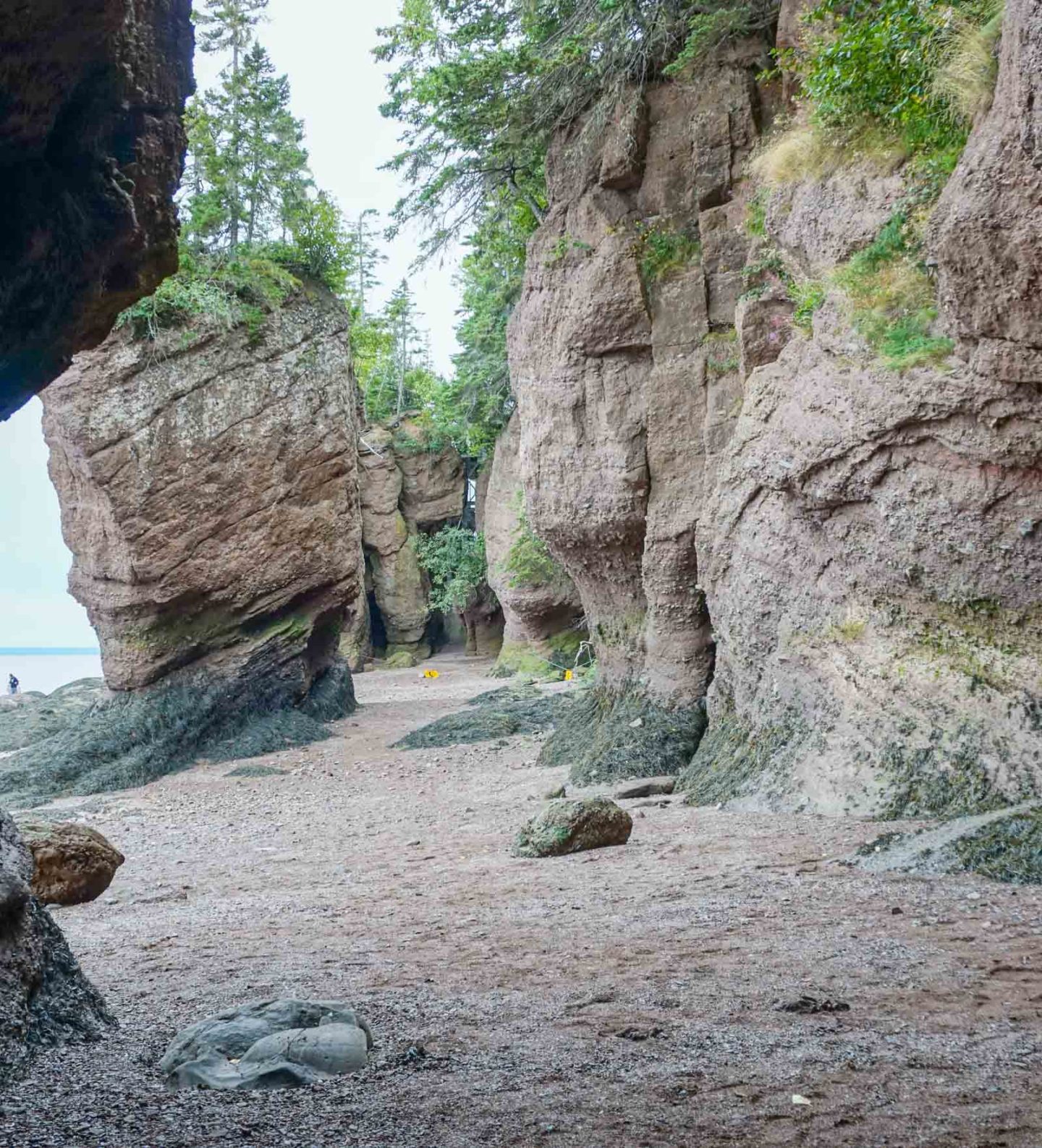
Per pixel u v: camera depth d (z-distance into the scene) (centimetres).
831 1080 333
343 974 544
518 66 1755
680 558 1562
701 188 1580
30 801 1872
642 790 1321
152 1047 400
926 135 1038
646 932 604
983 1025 398
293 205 2692
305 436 2497
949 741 951
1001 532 926
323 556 2520
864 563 1062
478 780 1675
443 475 5062
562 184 1798
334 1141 283
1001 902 633
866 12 1071
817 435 1069
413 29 1939
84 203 438
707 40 1562
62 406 2227
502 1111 308
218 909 805
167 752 2198
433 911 729
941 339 962
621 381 1655
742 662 1258
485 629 5066
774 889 706
